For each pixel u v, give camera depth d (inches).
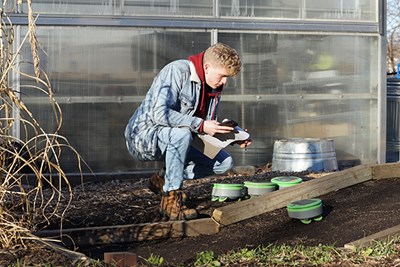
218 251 222.2
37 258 191.6
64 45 366.3
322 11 410.9
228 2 392.8
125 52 375.9
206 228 243.4
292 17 405.1
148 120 246.2
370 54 420.2
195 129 241.1
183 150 242.2
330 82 412.5
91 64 370.6
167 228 237.9
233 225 248.8
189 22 384.5
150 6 379.9
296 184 277.9
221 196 275.7
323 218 255.9
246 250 205.8
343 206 269.6
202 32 387.9
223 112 391.5
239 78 394.3
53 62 364.8
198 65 243.1
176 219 247.9
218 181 333.1
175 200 248.8
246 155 395.9
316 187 279.1
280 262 193.2
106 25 371.2
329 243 228.2
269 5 400.8
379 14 418.9
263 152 398.6
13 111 346.0
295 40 405.4
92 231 230.1
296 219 253.1
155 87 244.4
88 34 370.0
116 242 232.8
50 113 364.5
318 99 410.3
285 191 268.1
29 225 213.8
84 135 369.4
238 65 242.8
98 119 371.9
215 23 389.1
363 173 300.4
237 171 380.2
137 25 376.2
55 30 364.8
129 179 366.3
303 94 406.9
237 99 394.0
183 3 385.1
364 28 416.2
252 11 397.1
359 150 418.9
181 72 242.7
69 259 192.7
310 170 363.9
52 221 247.3
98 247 229.5
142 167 377.1
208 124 240.2
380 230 239.0
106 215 257.3
